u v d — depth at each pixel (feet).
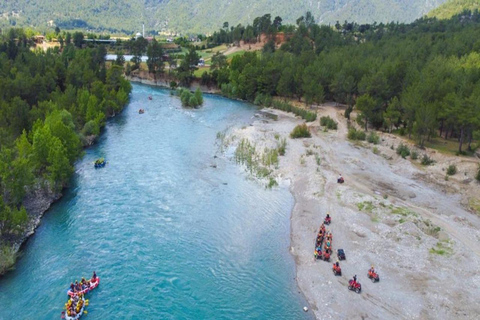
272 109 479.00
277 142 331.57
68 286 150.92
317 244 179.42
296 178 260.83
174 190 236.84
